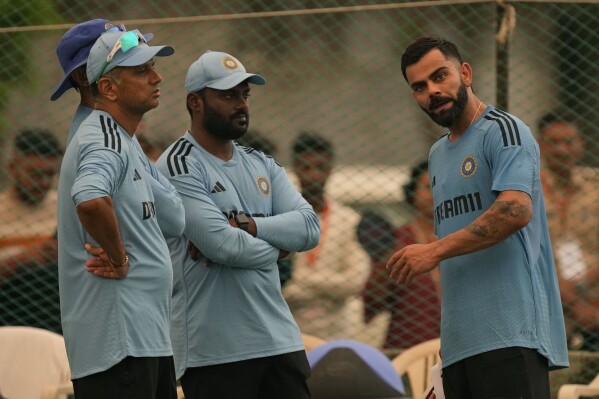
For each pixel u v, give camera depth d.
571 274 24.95
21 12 26.52
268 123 26.94
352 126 27.03
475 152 17.88
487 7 25.38
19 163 25.09
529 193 17.41
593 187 25.27
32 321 24.70
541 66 25.42
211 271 18.89
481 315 17.81
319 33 27.20
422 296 25.27
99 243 16.05
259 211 19.38
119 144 16.50
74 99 26.00
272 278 19.22
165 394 17.12
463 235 17.34
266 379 19.08
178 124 26.64
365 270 25.69
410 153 27.00
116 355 16.23
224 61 19.14
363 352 18.91
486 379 17.78
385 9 25.03
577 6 25.16
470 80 18.25
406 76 18.27
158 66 26.75
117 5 27.52
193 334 18.94
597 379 22.22
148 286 16.61
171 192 17.81
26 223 24.92
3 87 25.64
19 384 22.88
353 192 26.23
